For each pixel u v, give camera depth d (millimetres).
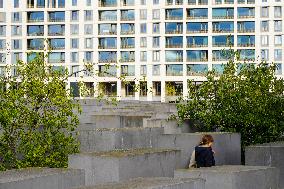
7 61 93812
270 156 12648
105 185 7168
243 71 17094
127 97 89938
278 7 90688
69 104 12328
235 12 91062
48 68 12719
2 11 94312
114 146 13352
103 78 89812
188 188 7445
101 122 17812
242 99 16328
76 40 93562
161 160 10312
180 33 91938
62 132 12461
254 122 16125
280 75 90250
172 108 29266
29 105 12297
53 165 11781
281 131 16750
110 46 93188
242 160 15102
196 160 12047
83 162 9609
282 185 12492
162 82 91812
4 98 11812
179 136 12906
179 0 91750
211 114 16453
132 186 6926
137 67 92312
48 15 94000
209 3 91188
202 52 91438
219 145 13453
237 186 8664
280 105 16719
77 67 93062
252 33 90938
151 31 92250
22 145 11883
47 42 14688
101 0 93188
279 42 90688
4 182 7086
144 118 17641
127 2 92875
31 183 7461
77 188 6988
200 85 17219
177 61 91812
